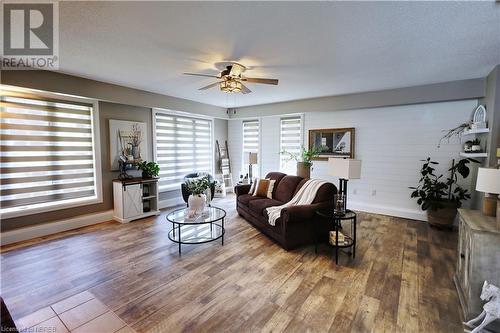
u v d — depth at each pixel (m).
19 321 1.94
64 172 4.01
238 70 3.38
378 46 2.63
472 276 1.91
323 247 3.36
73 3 1.85
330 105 5.16
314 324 1.90
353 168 3.03
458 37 2.41
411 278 2.55
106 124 4.49
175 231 3.92
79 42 2.54
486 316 1.68
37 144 3.70
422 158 4.48
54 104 3.84
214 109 6.39
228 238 3.67
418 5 1.87
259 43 2.57
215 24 2.17
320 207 3.34
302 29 2.27
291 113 5.77
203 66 3.28
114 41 2.52
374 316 1.99
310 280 2.52
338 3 1.85
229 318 1.97
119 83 4.21
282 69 3.39
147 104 4.80
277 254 3.13
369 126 4.98
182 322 1.93
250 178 6.13
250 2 1.84
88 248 3.28
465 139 4.07
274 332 1.82
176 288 2.38
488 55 2.87
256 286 2.41
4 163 3.41
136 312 2.04
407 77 3.76
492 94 3.31
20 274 2.63
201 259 2.98
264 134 6.54
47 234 3.76
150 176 4.86
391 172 4.79
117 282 2.48
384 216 4.77
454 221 4.11
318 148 5.58
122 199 4.33
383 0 1.81
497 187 2.06
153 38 2.46
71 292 2.32
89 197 4.33
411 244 3.43
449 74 3.61
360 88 4.46
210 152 6.75
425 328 1.86
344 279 2.54
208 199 5.56
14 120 3.47
